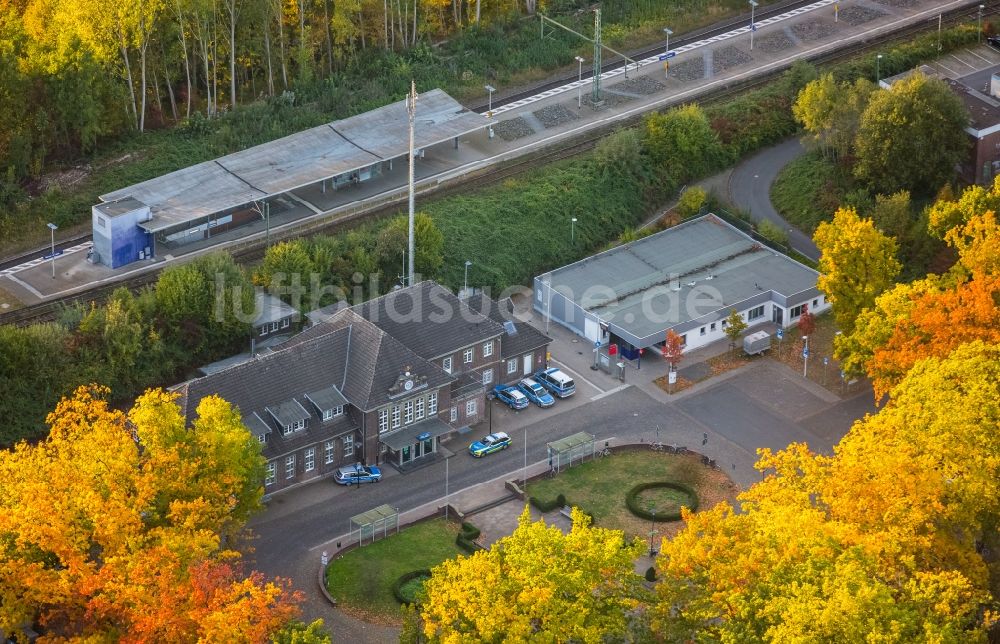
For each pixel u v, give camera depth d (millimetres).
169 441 138625
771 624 112750
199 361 178375
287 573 147500
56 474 129500
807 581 113938
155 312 177250
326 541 152250
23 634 124562
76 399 144875
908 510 125812
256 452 145250
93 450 132500
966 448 131125
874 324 163375
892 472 126875
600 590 120125
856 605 107875
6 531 124438
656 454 166500
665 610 118562
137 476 132875
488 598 114375
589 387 178750
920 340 158750
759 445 168125
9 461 132125
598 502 158500
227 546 145125
